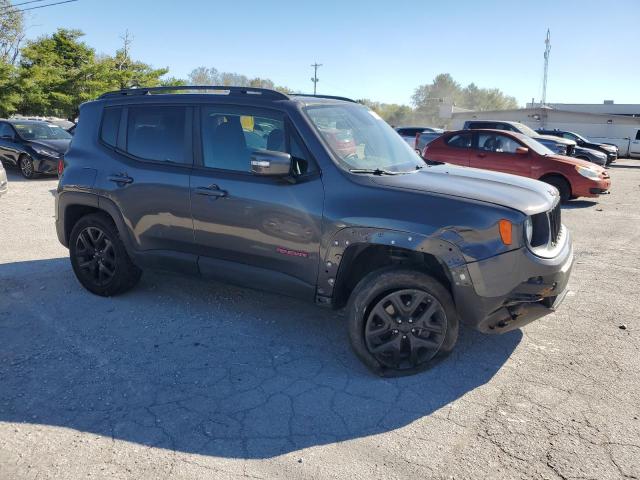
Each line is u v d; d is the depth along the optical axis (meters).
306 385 3.62
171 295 5.24
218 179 4.21
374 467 2.81
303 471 2.78
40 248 6.94
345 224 3.65
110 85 36.19
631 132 41.53
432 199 3.53
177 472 2.78
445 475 2.74
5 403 3.41
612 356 3.98
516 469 2.77
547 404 3.36
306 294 3.97
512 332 4.40
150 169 4.59
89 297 5.20
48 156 13.19
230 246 4.22
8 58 42.75
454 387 3.57
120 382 3.66
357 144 4.19
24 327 4.54
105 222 4.98
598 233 8.24
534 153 11.19
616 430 3.09
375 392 3.53
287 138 4.02
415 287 3.59
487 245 3.39
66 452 2.95
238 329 4.50
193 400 3.45
